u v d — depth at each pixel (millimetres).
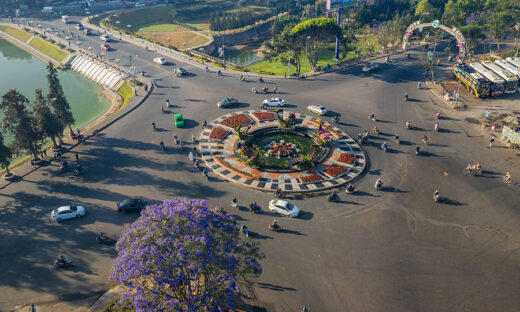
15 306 36938
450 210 48906
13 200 53000
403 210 49188
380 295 37344
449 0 158625
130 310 32844
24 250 43938
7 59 141750
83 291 38438
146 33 172875
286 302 36656
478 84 78812
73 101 98875
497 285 38094
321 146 62719
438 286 38188
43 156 64688
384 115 75312
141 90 92188
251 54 157625
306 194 53156
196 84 95125
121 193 54000
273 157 61719
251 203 50969
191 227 31172
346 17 167250
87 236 45875
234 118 75062
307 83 93500
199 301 30688
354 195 52406
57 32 158750
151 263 28703
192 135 69875
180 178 57375
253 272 33031
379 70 100812
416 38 133500
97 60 117812
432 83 90125
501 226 45938
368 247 43281
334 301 36750
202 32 179750
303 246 43594
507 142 63438
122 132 72125
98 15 195875
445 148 63188
